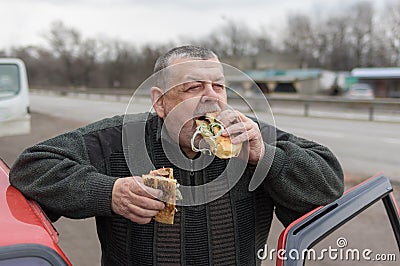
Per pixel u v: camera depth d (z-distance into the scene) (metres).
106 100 31.81
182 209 1.62
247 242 1.77
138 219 1.50
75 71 72.06
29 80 72.62
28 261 1.10
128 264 1.73
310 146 1.86
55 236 1.29
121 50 55.69
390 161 8.96
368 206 1.76
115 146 1.75
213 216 1.66
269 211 1.90
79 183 1.50
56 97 42.56
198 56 1.56
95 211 1.49
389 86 41.81
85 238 4.42
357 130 14.69
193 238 1.65
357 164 8.58
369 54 75.56
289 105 24.38
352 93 36.25
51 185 1.51
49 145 1.66
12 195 1.49
